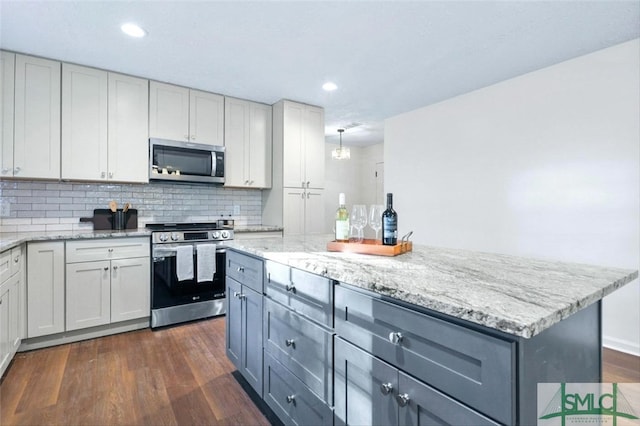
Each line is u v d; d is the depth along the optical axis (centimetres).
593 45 253
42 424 164
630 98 245
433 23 223
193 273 309
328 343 126
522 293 90
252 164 379
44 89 269
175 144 326
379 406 104
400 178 431
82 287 262
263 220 413
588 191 266
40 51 260
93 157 288
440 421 85
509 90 318
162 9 206
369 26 227
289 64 285
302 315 142
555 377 88
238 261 203
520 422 72
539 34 237
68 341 260
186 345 259
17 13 209
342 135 557
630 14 212
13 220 283
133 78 308
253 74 306
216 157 349
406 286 97
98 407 178
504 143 322
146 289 290
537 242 297
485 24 224
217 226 349
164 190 355
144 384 202
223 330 291
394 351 98
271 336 166
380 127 501
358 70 298
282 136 377
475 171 347
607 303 260
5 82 255
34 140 265
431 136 393
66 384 201
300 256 153
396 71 299
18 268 228
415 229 411
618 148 250
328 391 126
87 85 286
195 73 304
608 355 244
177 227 335
